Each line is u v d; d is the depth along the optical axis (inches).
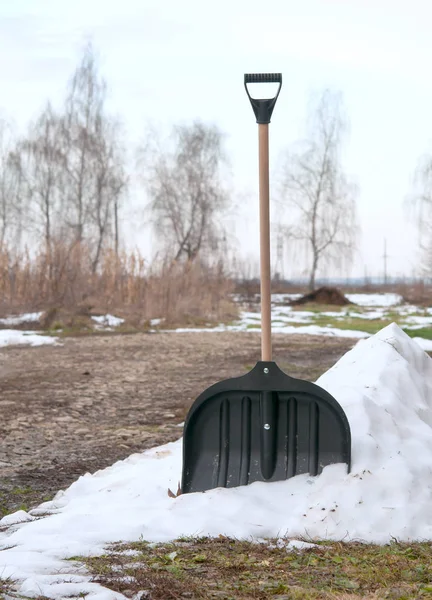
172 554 111.8
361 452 133.7
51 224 940.0
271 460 137.1
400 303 956.0
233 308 674.8
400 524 120.8
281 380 137.6
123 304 583.5
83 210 941.8
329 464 134.7
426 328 492.4
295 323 619.8
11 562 108.4
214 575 106.8
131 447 187.3
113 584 102.3
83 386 273.4
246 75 142.0
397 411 145.7
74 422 212.4
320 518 122.1
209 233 987.9
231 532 120.3
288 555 113.3
